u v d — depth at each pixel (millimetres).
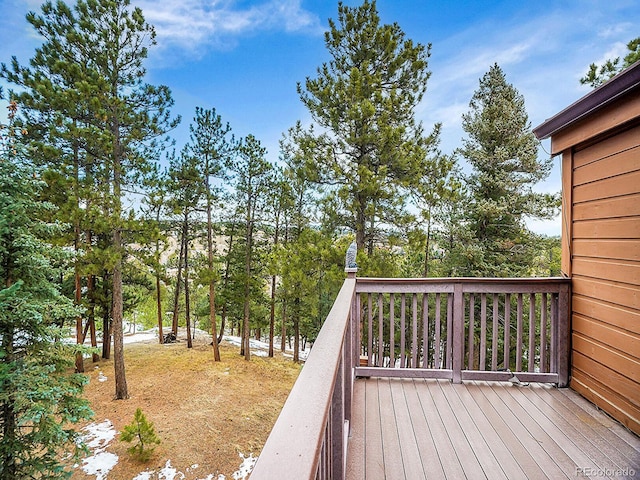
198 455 7391
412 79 8938
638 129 2219
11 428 5227
